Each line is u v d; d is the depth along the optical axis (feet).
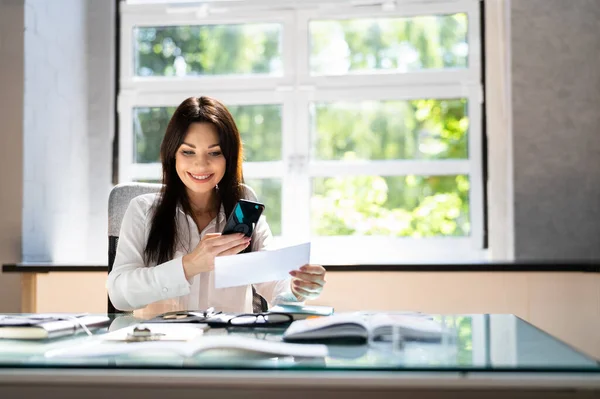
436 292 8.94
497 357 3.47
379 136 10.59
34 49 9.50
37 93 9.59
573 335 8.77
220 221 6.52
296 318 4.95
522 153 9.79
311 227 10.64
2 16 9.34
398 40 10.60
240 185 6.57
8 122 9.29
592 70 9.72
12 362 3.39
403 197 10.54
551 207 9.76
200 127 6.15
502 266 8.71
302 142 10.64
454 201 10.45
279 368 3.27
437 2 10.41
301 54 10.64
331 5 10.57
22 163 9.27
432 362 3.34
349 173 10.58
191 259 5.51
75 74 10.55
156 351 3.64
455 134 10.48
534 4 9.78
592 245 9.71
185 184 6.28
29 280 9.15
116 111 10.96
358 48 10.64
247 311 6.41
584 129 9.73
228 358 3.46
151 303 6.21
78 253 10.62
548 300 8.82
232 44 10.84
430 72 10.48
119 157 10.92
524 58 9.79
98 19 10.89
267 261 4.90
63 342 4.08
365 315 5.13
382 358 3.46
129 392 3.31
